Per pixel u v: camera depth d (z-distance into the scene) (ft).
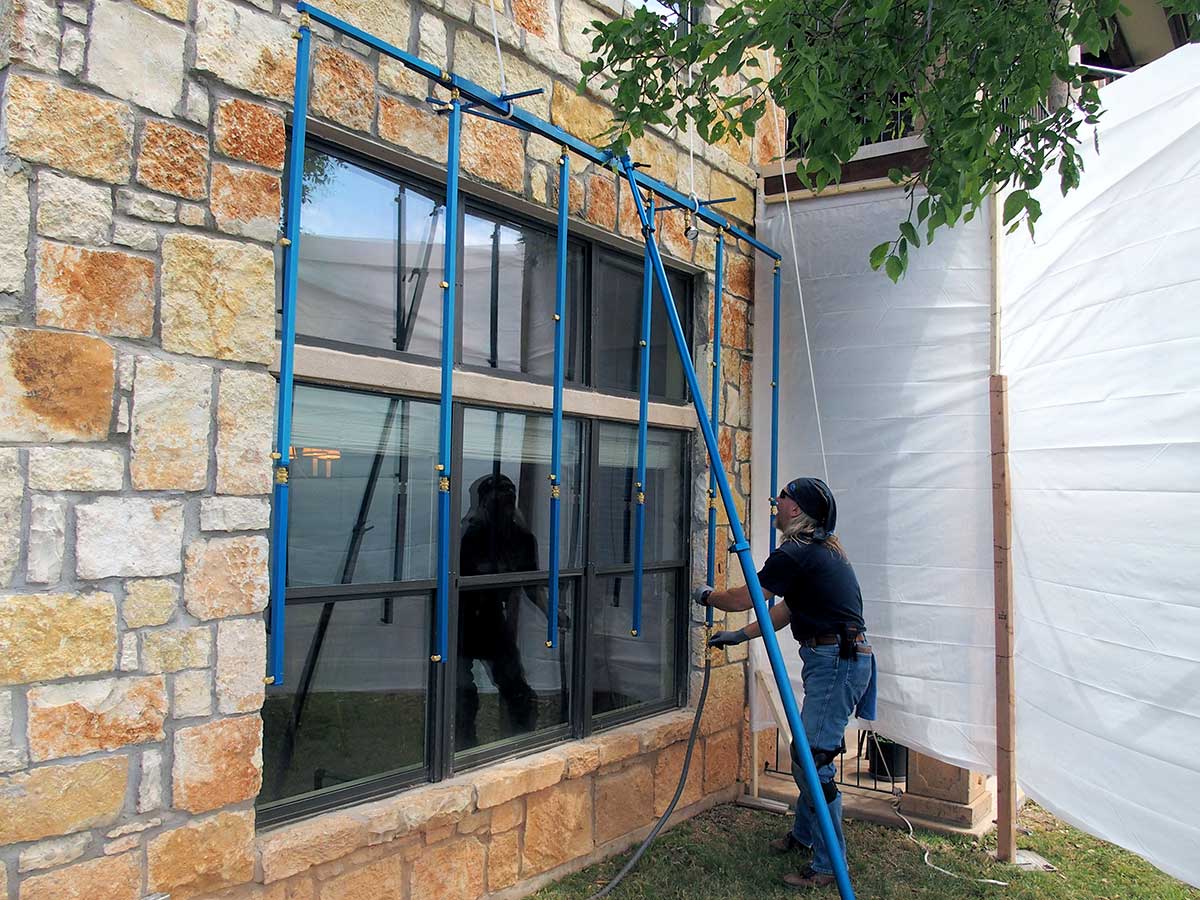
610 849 13.58
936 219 10.91
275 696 9.59
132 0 7.89
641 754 14.16
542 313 13.07
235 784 8.58
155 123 8.05
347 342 10.27
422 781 11.09
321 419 9.99
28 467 7.25
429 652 11.23
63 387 7.45
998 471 14.33
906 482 15.33
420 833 10.56
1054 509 13.35
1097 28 10.04
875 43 10.39
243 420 8.70
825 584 12.87
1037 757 13.70
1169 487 11.46
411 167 10.83
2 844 7.08
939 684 14.83
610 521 14.33
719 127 11.30
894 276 11.08
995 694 14.40
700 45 10.87
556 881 12.57
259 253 8.84
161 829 8.08
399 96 10.41
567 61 12.87
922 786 15.71
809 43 10.54
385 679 10.74
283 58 9.07
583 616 13.67
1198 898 12.99
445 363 9.87
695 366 16.16
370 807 10.18
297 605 9.79
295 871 9.11
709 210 14.98
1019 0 9.95
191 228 8.34
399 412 10.87
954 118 10.44
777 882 12.96
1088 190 12.95
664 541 15.65
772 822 15.44
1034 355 13.96
